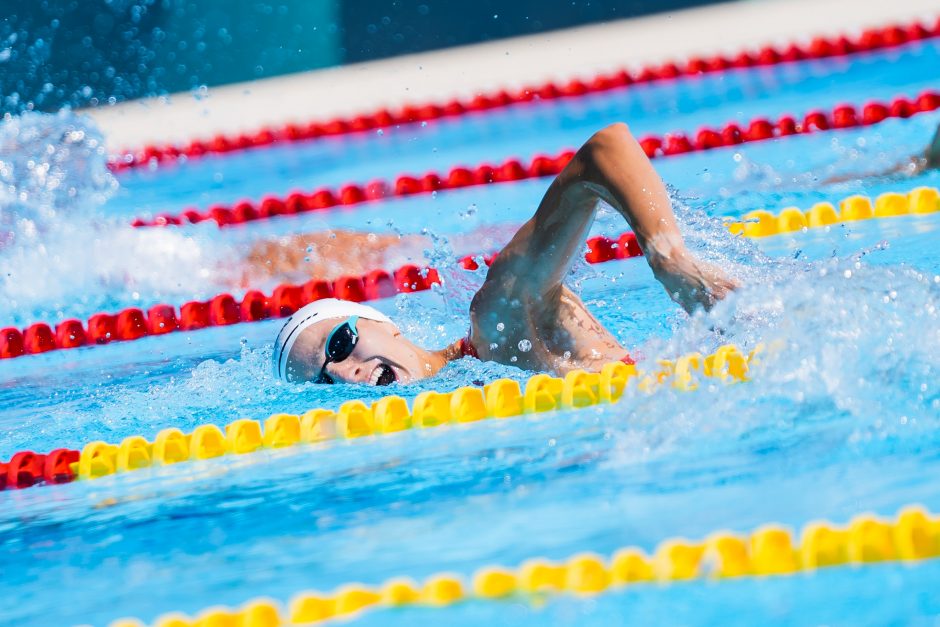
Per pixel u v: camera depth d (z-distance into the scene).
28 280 19.03
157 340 17.02
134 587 7.67
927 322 10.06
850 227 17.19
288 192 24.92
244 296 18.03
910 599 6.27
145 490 10.16
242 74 41.22
